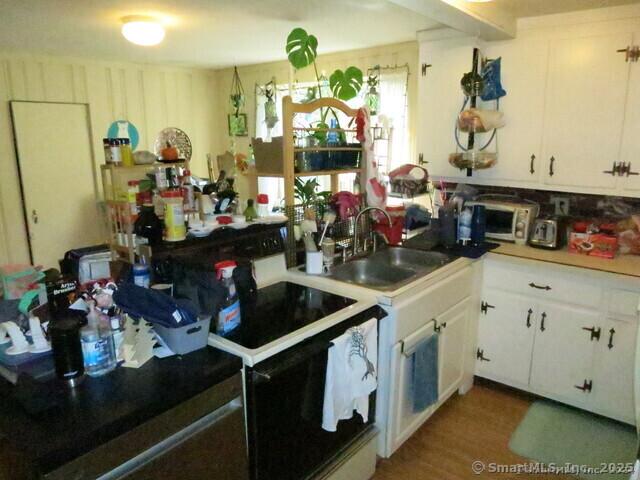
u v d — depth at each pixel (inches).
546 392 105.1
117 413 44.5
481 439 95.1
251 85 193.5
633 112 96.0
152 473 47.4
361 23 115.0
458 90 115.6
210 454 53.7
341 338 69.1
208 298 62.8
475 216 111.3
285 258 93.0
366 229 111.1
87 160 174.6
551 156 107.7
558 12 100.4
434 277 90.6
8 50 149.7
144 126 188.4
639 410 56.3
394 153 150.4
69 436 40.9
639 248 102.8
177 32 126.3
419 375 86.0
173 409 49.3
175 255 70.8
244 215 84.9
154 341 58.4
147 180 84.0
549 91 105.3
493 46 111.4
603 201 111.5
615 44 96.0
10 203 158.7
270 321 69.2
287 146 92.0
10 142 156.1
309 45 109.0
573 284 97.0
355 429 79.2
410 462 88.4
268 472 62.7
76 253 73.3
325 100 99.3
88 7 99.7
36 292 57.5
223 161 102.0
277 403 61.6
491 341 111.0
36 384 46.3
